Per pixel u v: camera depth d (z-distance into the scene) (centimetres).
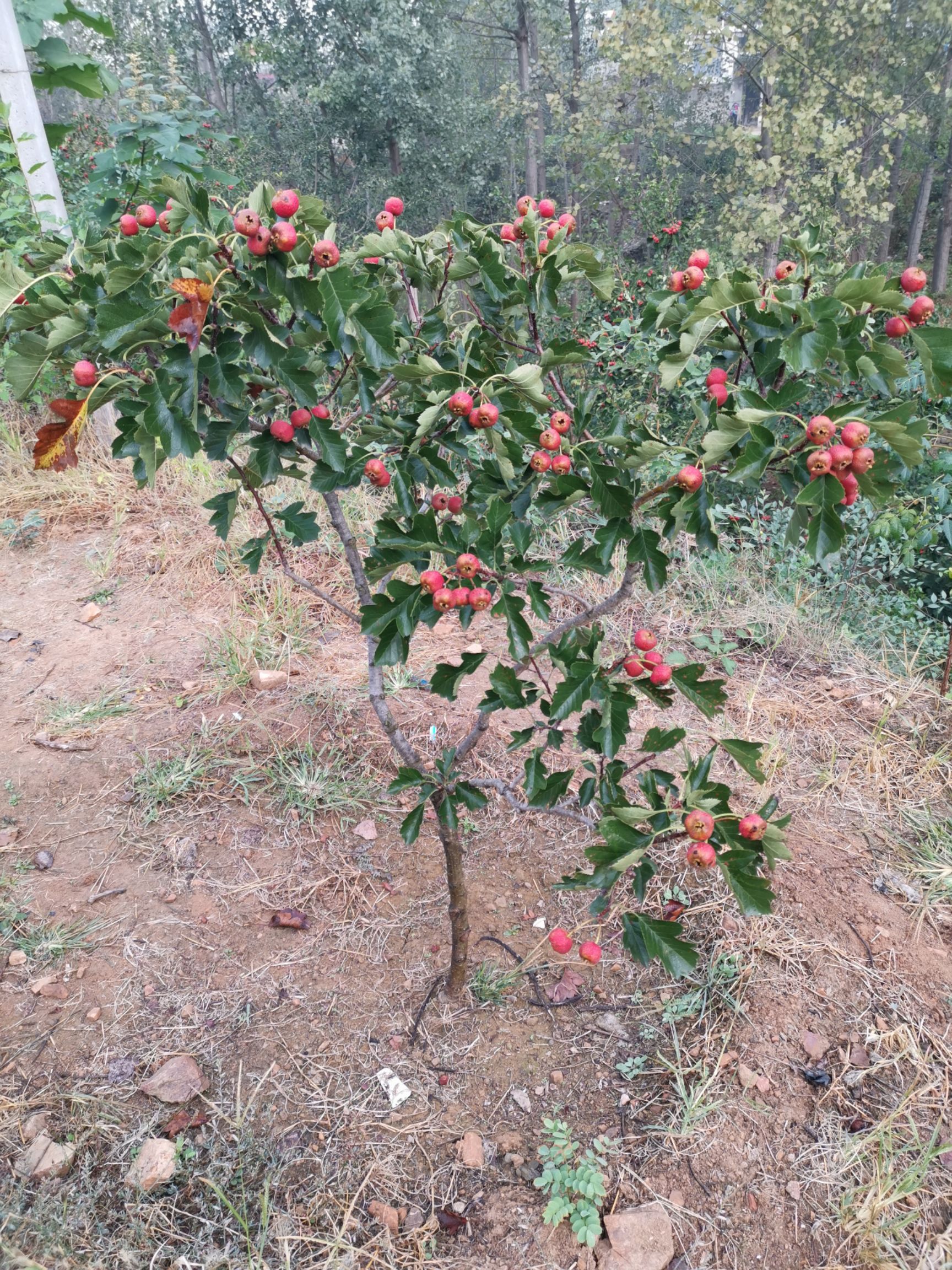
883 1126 214
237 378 163
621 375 584
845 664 420
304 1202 200
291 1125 217
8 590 458
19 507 526
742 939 266
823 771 346
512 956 266
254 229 149
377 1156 211
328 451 181
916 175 2117
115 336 148
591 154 1377
